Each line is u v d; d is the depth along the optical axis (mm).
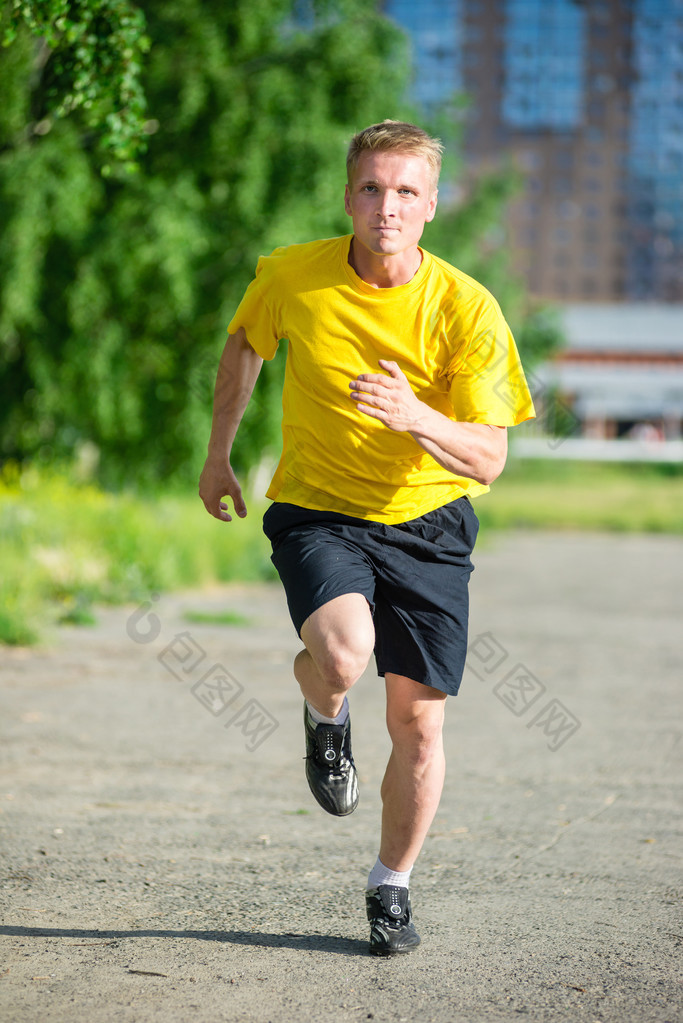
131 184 69000
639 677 33312
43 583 41562
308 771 13445
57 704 26672
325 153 70625
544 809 19094
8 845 16297
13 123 50375
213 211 71938
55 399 70938
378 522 12539
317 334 12344
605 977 11938
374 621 12703
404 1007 11062
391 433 12258
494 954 12586
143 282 69812
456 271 12438
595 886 15086
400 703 12633
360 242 12234
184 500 68438
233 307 70250
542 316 149750
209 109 69750
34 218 64312
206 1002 11094
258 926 13367
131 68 23766
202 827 17578
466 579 12805
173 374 73375
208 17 70562
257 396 74500
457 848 16812
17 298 64500
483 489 13188
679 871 15773
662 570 72062
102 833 17047
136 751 22531
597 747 24078
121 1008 10898
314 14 75562
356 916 13805
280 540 12852
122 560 48500
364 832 17594
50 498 54156
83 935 12930
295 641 37688
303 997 11266
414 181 11922
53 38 22891
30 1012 10758
